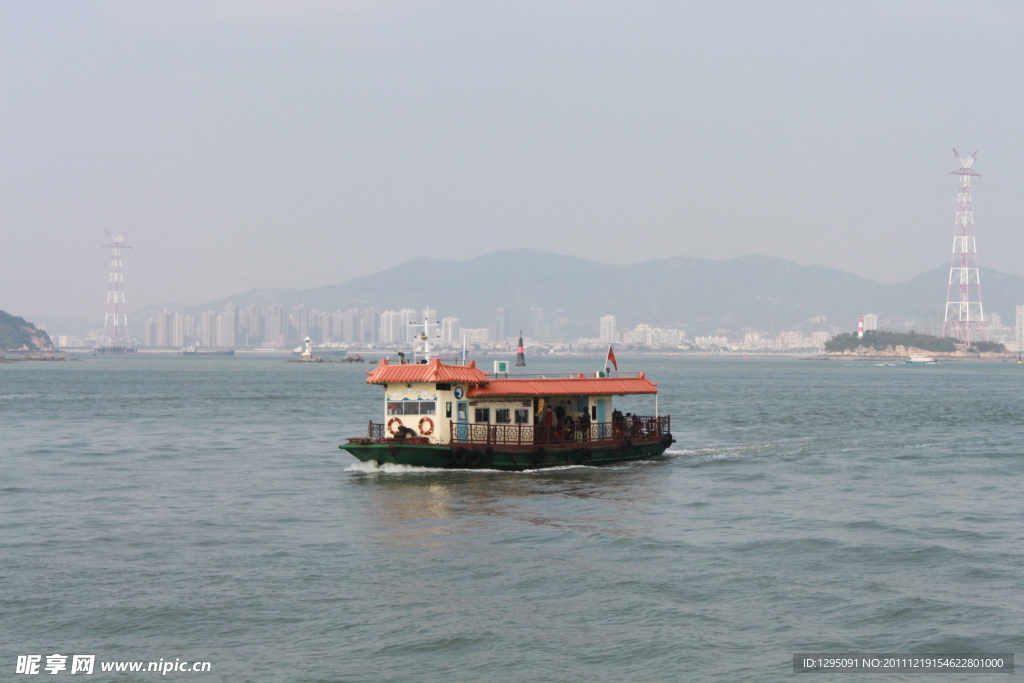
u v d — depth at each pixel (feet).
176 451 258.78
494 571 123.65
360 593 114.52
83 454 251.80
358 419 374.84
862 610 108.47
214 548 136.77
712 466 221.25
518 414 210.38
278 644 98.53
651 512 162.71
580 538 142.20
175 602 111.04
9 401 493.77
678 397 553.64
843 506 169.37
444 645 98.12
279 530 148.87
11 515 162.30
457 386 200.75
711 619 105.81
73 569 125.18
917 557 131.34
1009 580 120.06
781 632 102.01
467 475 199.00
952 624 104.12
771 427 335.06
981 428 332.39
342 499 175.83
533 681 90.02
